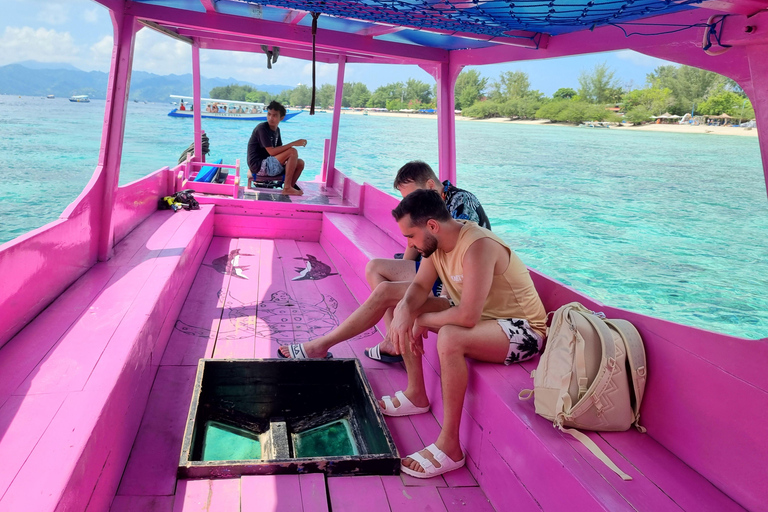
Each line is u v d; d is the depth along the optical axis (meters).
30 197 9.16
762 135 1.68
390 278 3.26
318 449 2.68
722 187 21.61
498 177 22.17
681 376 1.95
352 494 2.19
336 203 6.46
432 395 2.91
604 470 1.79
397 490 2.25
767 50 1.65
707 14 2.28
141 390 2.55
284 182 7.17
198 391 2.67
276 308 4.07
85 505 1.65
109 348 2.30
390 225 5.16
